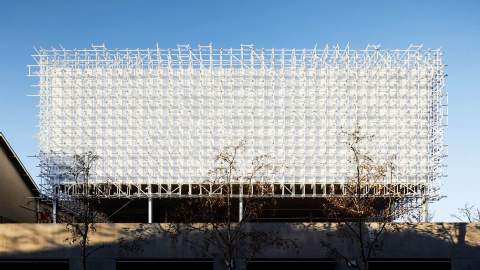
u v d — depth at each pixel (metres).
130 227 42.38
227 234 39.31
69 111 65.12
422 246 42.38
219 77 65.44
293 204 71.00
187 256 42.06
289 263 43.25
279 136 64.62
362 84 65.38
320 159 64.19
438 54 66.12
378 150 64.25
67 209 63.91
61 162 63.75
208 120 64.94
